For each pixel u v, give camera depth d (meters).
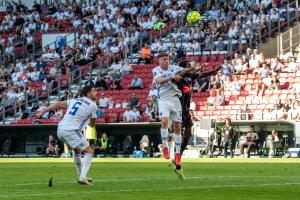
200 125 75.25
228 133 73.88
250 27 88.69
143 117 82.06
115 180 32.56
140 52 92.50
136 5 98.44
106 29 97.69
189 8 94.56
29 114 88.69
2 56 103.25
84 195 24.64
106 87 88.44
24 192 25.98
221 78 82.94
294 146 73.38
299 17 89.81
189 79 37.19
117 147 80.50
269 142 73.44
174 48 89.19
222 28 89.25
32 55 101.38
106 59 92.94
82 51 95.44
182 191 26.25
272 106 78.94
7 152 85.62
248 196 24.39
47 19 104.38
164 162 56.81
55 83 92.31
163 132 33.59
